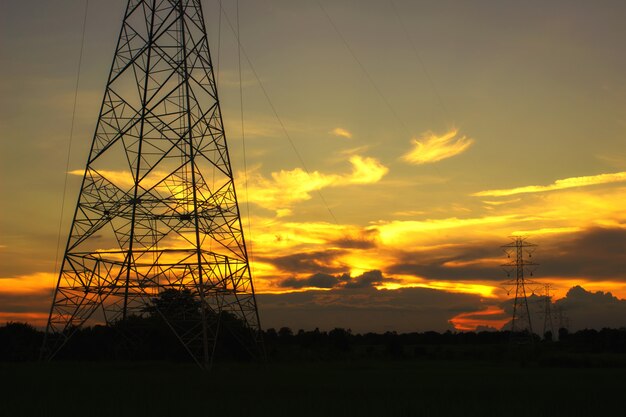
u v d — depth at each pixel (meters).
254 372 63.75
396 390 47.34
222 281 64.31
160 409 36.69
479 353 123.94
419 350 134.00
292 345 131.88
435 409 37.81
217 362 79.50
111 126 65.94
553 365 92.19
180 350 80.75
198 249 62.50
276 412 35.97
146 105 65.31
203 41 68.75
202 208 64.12
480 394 45.44
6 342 88.62
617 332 150.88
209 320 67.19
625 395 45.34
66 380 52.09
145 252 63.78
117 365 69.44
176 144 64.50
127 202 64.81
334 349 127.88
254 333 78.88
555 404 40.38
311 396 43.00
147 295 63.31
